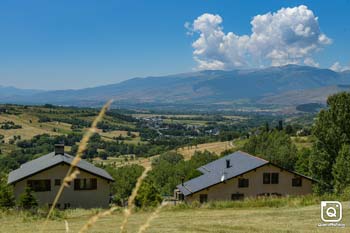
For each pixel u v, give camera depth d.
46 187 41.62
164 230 20.06
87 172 42.44
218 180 46.94
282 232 19.00
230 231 19.73
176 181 76.81
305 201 29.64
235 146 139.75
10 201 35.06
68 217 25.20
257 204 29.97
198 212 27.66
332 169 49.59
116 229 19.62
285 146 90.06
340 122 52.06
